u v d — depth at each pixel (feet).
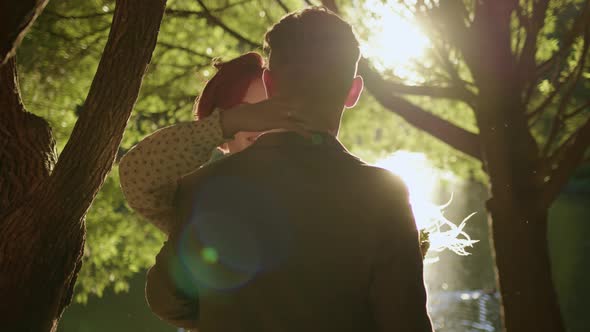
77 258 7.00
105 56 6.55
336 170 4.78
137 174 5.05
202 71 26.08
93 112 6.55
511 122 21.30
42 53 24.22
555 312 21.52
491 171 21.63
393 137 32.96
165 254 5.11
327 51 4.81
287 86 4.83
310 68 4.80
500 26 20.77
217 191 4.90
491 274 66.03
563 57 21.33
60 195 6.63
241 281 4.75
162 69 26.45
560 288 61.21
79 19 24.11
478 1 20.83
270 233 4.72
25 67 24.61
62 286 6.93
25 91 24.82
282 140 4.91
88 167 6.64
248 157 4.91
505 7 20.61
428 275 65.16
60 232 6.75
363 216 4.67
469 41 20.92
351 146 32.50
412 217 4.77
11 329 6.61
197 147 4.96
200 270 4.89
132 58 6.53
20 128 7.56
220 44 26.76
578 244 82.28
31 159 7.50
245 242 4.76
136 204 5.21
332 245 4.65
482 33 20.81
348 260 4.64
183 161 4.99
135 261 28.86
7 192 7.34
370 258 4.64
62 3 24.02
